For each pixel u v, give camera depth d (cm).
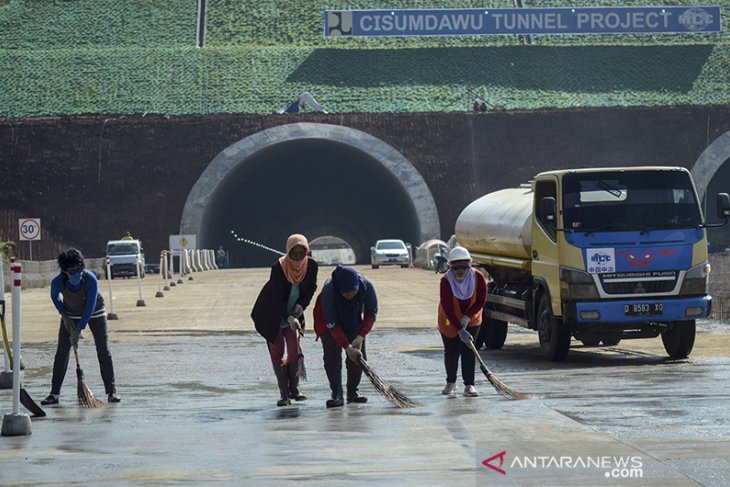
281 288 3616
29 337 7188
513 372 4822
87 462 2541
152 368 5247
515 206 6088
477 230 6569
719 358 5334
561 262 5278
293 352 3688
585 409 3291
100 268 18338
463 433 2812
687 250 5284
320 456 2530
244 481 2248
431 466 2355
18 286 3098
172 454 2623
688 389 3853
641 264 5241
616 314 5216
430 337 6950
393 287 12469
